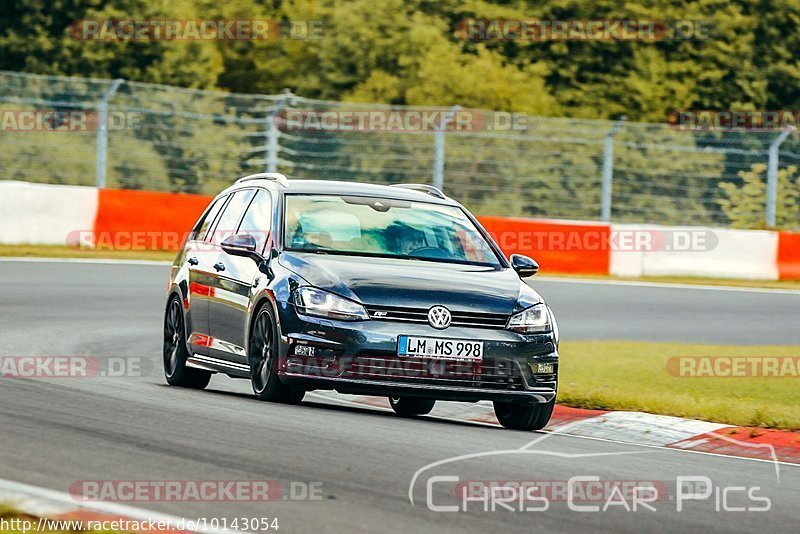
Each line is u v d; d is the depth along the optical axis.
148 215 83.69
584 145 109.94
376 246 35.19
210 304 37.03
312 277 32.69
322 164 107.44
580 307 70.69
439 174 95.44
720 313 71.56
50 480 22.02
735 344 59.56
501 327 32.62
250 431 27.89
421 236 36.06
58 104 88.19
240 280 35.31
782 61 133.38
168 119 108.31
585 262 89.12
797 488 25.98
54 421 28.09
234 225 38.09
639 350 54.94
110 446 25.31
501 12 127.62
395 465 24.84
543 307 33.75
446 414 38.31
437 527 20.03
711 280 90.56
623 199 110.31
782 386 46.97
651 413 37.56
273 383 32.84
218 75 126.69
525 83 121.31
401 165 105.62
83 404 31.11
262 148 93.75
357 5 123.88
